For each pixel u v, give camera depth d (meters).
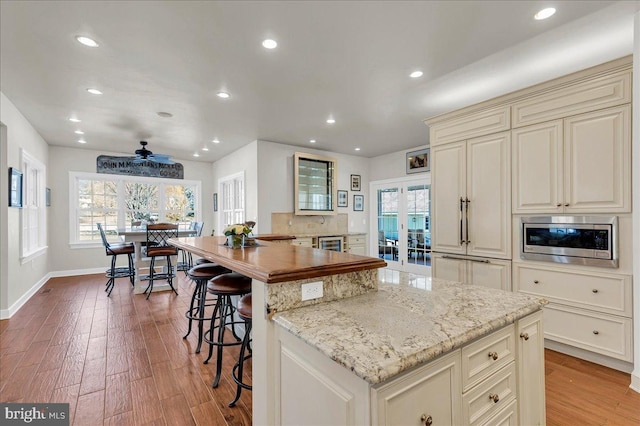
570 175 2.52
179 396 2.07
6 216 3.55
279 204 5.50
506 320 1.21
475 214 3.14
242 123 4.34
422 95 3.36
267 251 2.01
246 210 5.62
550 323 2.67
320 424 1.00
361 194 6.79
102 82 2.99
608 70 2.31
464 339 1.02
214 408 1.94
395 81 3.01
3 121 3.32
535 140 2.71
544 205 2.66
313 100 3.49
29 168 4.59
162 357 2.62
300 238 5.48
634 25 2.09
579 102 2.46
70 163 5.88
